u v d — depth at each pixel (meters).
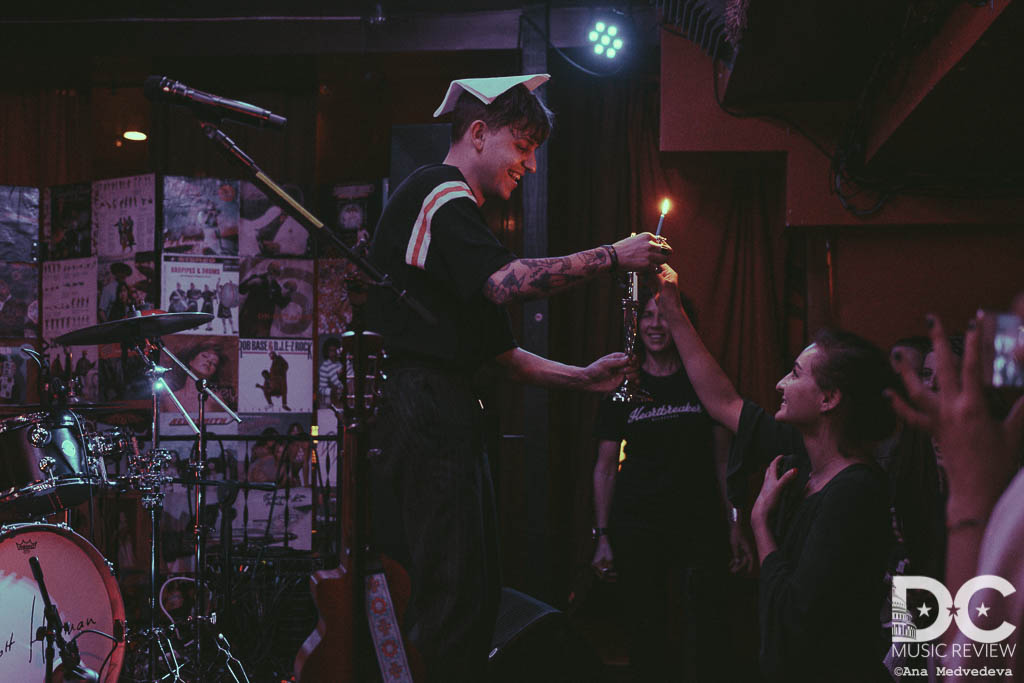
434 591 1.79
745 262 5.24
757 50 3.68
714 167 4.81
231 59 5.41
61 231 5.31
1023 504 0.76
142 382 5.03
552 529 5.23
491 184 2.05
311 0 5.32
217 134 1.78
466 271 1.83
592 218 5.40
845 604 1.62
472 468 1.87
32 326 5.31
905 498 2.87
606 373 2.29
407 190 1.95
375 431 1.88
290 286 5.25
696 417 3.45
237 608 4.62
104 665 3.17
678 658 3.47
